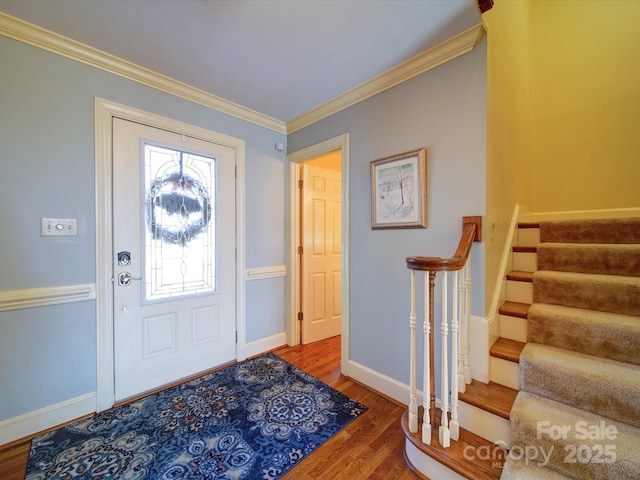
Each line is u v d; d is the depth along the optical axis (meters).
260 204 2.75
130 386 1.95
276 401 1.92
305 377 2.27
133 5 1.40
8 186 1.53
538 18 2.70
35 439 1.54
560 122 2.60
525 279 1.79
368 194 2.15
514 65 2.11
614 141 2.36
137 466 1.36
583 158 2.50
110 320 1.86
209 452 1.45
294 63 1.89
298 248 3.00
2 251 1.52
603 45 2.39
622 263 1.61
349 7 1.41
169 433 1.59
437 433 1.37
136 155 1.98
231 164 2.52
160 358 2.09
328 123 2.49
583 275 1.66
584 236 1.93
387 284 2.03
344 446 1.50
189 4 1.39
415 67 1.82
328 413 1.79
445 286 1.24
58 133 1.68
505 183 1.89
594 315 1.43
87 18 1.49
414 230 1.85
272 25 1.54
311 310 3.06
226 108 2.46
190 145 2.26
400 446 1.51
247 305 2.65
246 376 2.28
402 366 1.93
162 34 1.62
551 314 1.48
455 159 1.65
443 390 1.26
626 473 0.93
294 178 2.94
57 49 1.66
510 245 1.99
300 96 2.34
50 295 1.63
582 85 2.49
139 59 1.86
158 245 2.09
